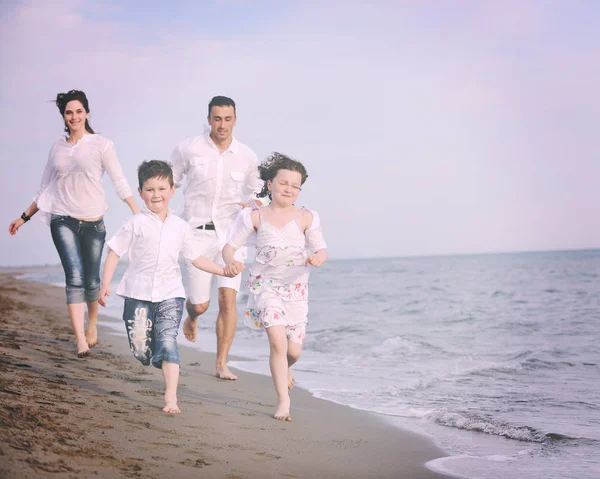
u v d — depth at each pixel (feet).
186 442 10.63
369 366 22.29
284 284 14.15
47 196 17.54
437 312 43.65
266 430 12.44
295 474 9.78
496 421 14.28
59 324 30.09
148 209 13.60
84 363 17.51
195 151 17.78
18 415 10.27
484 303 50.75
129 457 9.22
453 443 12.68
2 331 23.43
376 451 11.79
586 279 82.43
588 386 18.57
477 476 10.65
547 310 43.78
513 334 31.63
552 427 13.92
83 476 8.11
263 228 14.16
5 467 7.91
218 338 18.49
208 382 17.43
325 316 41.86
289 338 14.40
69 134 17.53
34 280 103.45
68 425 10.31
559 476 10.71
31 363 16.14
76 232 17.61
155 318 13.30
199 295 18.15
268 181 14.48
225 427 12.17
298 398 16.63
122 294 13.38
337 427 13.48
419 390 17.98
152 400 13.70
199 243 17.81
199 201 17.84
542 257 239.30
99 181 17.49
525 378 19.94
